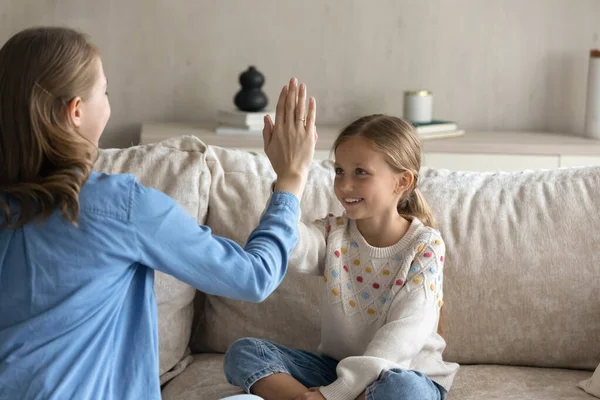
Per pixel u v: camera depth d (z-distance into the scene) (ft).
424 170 6.56
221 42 11.84
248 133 10.73
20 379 3.74
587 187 6.15
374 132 5.49
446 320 5.95
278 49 11.90
